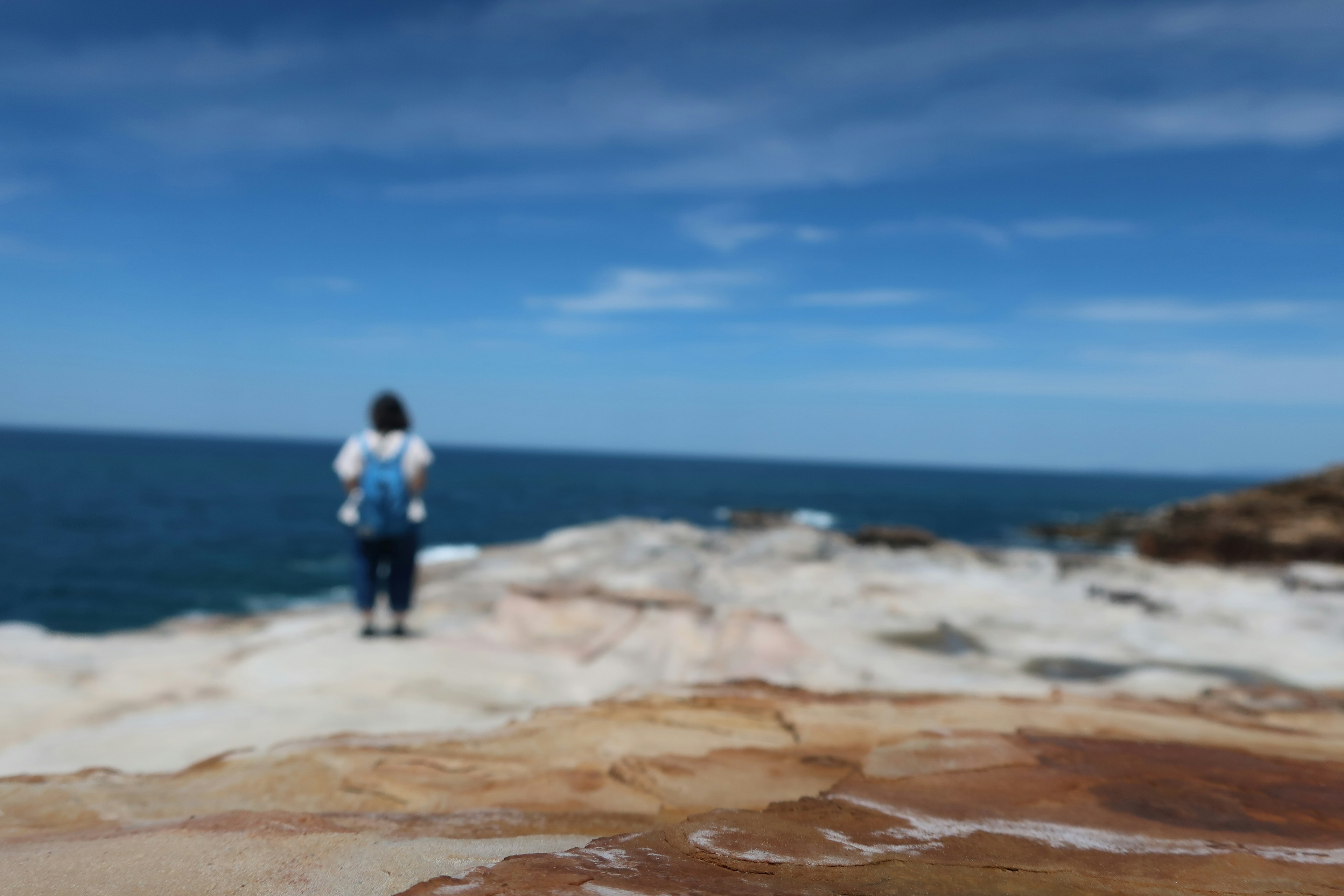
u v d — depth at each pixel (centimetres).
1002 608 766
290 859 160
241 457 12488
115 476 6800
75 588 1925
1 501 4119
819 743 279
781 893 137
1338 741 288
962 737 273
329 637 582
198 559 2397
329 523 3659
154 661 486
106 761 323
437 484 7088
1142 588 898
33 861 155
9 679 437
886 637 616
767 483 10881
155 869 152
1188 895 142
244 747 338
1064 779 223
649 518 4262
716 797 228
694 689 382
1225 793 211
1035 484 16062
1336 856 165
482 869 145
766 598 822
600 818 207
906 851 163
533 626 576
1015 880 148
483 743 283
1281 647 592
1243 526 1670
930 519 5291
